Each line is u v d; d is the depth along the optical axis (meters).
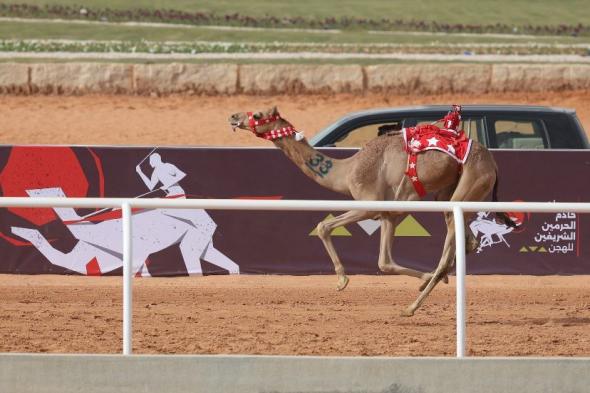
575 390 12.50
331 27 82.06
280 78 52.31
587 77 52.62
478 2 95.81
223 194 22.47
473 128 25.09
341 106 49.94
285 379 12.41
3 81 51.06
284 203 12.89
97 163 22.39
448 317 18.70
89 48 64.75
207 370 12.41
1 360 12.40
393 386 12.45
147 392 12.40
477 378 12.46
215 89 52.03
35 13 81.75
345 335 16.80
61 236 22.48
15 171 22.38
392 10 91.12
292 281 22.58
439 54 65.88
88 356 12.41
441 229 22.52
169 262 22.50
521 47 70.12
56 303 19.77
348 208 12.94
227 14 86.44
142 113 47.75
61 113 47.31
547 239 22.72
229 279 22.72
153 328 17.31
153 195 22.47
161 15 83.38
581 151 22.58
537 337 16.84
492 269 22.77
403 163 18.12
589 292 21.58
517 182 22.58
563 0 97.00
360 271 22.66
